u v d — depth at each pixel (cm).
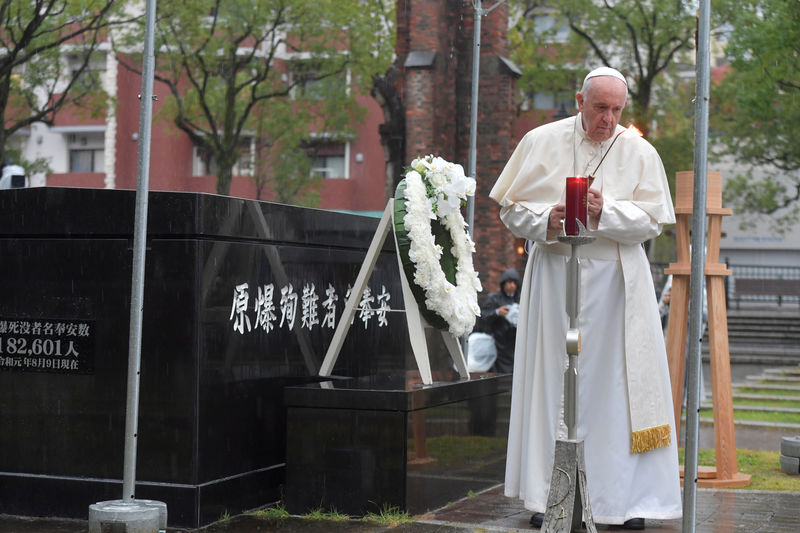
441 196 676
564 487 479
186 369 573
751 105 2298
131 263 587
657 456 580
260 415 631
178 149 3803
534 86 3150
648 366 575
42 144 3959
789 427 1211
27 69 2633
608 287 577
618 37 2970
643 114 2919
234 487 599
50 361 602
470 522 585
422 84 2647
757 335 2812
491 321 1242
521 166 593
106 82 3744
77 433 596
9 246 611
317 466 600
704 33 434
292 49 3369
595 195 557
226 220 594
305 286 691
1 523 584
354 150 3816
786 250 4750
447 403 643
